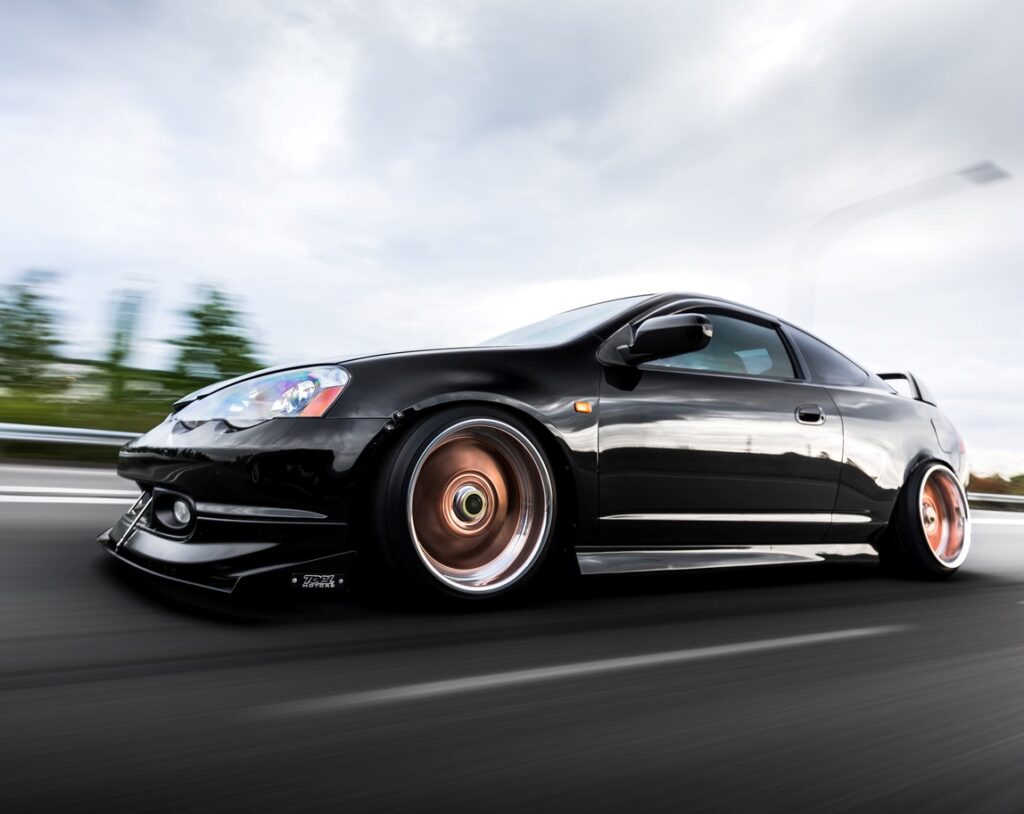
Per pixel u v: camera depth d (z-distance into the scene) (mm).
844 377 3283
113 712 1351
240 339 8492
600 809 1103
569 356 2475
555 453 2381
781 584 3066
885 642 2186
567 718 1446
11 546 2715
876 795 1202
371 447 2074
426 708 1456
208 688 1495
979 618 2617
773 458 2793
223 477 2008
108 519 3441
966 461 3633
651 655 1901
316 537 2029
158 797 1058
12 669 1548
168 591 2195
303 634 1892
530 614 2256
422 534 2195
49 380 7871
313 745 1258
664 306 2826
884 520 3227
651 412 2527
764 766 1283
